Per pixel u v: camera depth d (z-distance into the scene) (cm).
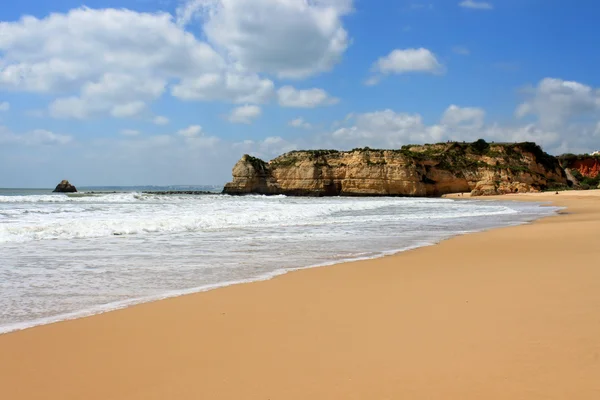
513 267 999
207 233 1773
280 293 776
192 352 487
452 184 10169
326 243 1506
